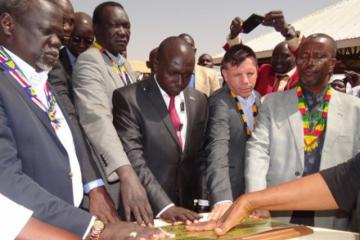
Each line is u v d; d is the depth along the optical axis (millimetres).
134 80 2707
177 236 1360
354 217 1841
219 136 2203
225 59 2355
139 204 1705
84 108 2113
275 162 2164
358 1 10383
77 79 2252
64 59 2943
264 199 1497
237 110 2307
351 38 7598
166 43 1995
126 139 2008
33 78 1356
